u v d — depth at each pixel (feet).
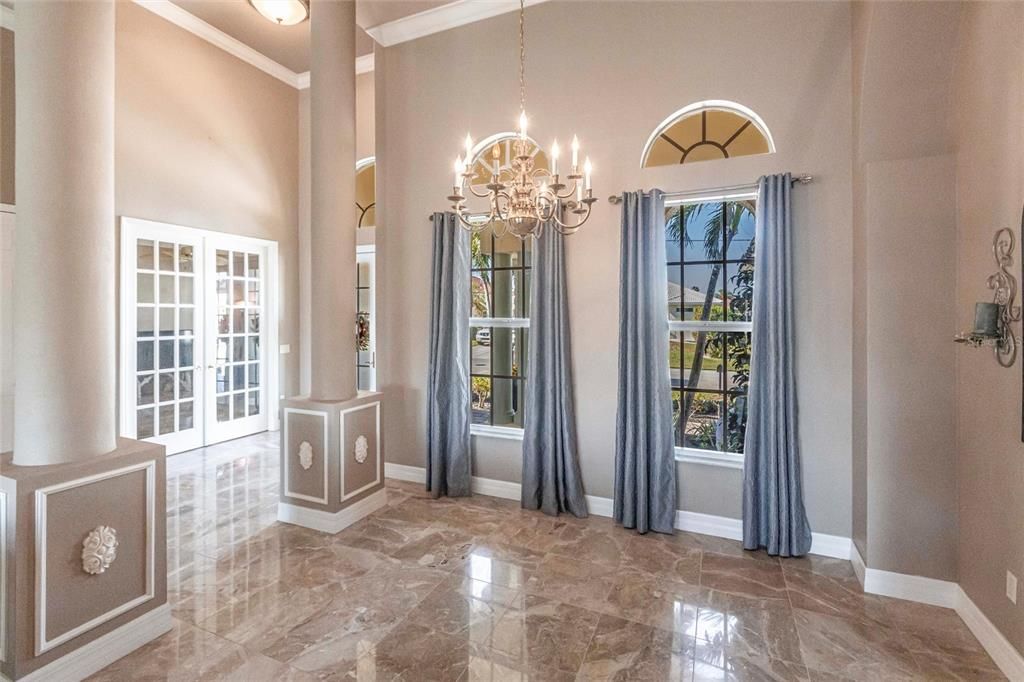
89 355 6.70
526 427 12.12
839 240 9.58
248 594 8.35
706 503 10.83
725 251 11.00
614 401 11.52
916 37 7.71
